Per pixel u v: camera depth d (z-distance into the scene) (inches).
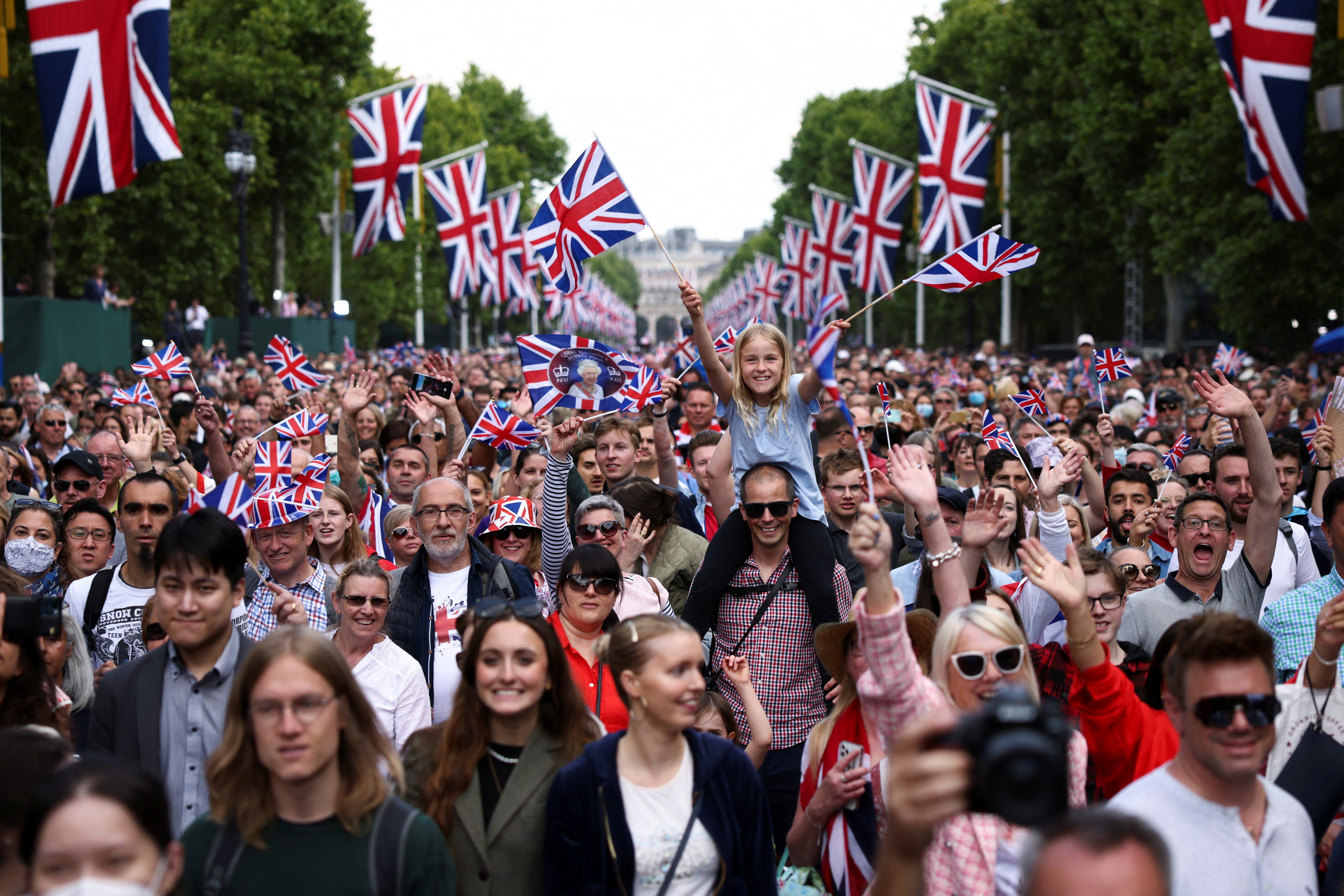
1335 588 234.2
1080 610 177.5
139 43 667.4
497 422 337.7
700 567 293.6
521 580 258.1
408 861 145.6
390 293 2504.9
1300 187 741.9
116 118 665.6
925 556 248.8
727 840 163.8
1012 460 335.3
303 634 148.8
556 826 165.8
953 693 166.7
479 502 343.0
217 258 1708.9
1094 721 177.3
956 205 1213.7
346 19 1988.2
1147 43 1349.7
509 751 175.9
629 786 165.5
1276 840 147.2
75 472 335.3
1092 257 1989.4
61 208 1334.9
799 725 248.4
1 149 1229.1
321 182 2009.1
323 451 422.3
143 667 191.0
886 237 1509.6
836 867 182.9
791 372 267.6
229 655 190.1
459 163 1595.7
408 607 252.8
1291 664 232.2
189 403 533.6
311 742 144.2
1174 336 1718.8
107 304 1221.7
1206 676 142.9
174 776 185.9
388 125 1376.7
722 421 566.3
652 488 294.2
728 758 169.0
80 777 125.2
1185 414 602.2
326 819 147.4
